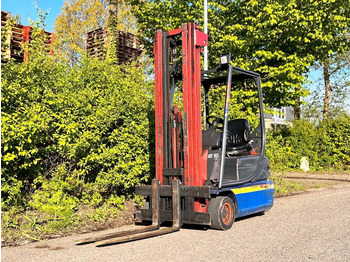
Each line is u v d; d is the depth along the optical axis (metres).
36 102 8.00
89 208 8.70
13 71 7.96
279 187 14.11
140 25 16.25
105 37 15.49
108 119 8.72
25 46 8.77
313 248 5.95
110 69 9.78
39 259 5.53
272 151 15.15
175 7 15.14
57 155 8.61
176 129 7.64
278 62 14.96
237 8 15.12
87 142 8.26
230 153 8.53
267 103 15.05
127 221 8.38
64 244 6.44
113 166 9.20
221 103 11.45
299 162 21.58
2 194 7.56
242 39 14.83
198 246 6.17
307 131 21.88
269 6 13.62
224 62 7.80
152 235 6.64
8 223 7.18
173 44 7.86
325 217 8.51
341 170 21.30
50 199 8.05
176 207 7.17
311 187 15.24
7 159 7.10
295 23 13.91
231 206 7.61
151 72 13.50
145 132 9.41
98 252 5.88
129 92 9.46
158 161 7.64
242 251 5.82
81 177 8.96
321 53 15.60
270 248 5.98
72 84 8.95
